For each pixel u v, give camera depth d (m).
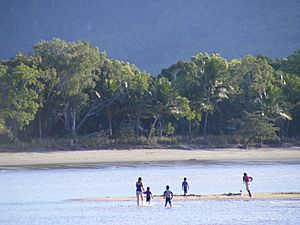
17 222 166.75
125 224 161.75
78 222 165.38
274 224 159.88
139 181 191.50
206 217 169.00
